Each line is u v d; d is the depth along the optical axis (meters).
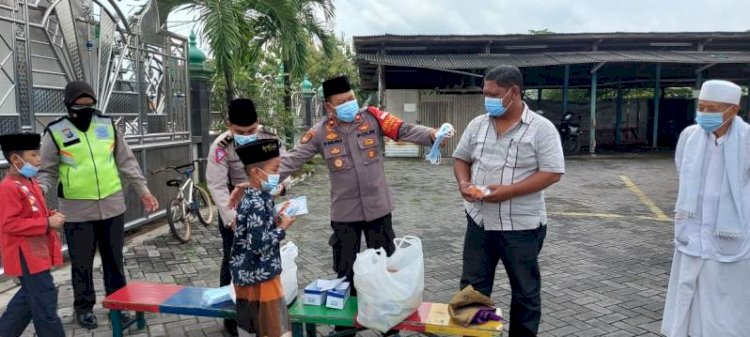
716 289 3.06
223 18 9.17
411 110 17.09
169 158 7.77
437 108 17.05
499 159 3.09
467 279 3.27
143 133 7.17
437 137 3.26
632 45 17.28
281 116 12.47
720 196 3.02
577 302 4.45
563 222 7.56
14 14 5.24
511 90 2.98
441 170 14.07
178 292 3.64
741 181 2.99
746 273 3.01
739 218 2.97
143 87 7.33
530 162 3.04
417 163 15.73
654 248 6.16
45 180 3.89
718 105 2.92
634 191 10.36
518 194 3.00
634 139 20.73
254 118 3.46
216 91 10.99
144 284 3.83
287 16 11.59
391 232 3.59
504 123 3.11
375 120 3.53
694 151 3.15
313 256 5.96
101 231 4.14
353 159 3.42
